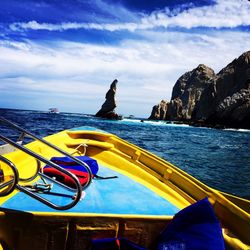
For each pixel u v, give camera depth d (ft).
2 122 10.28
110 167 18.62
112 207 11.98
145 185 15.76
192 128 237.45
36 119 189.47
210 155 77.20
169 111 435.53
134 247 9.59
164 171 17.21
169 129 205.05
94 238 10.29
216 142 120.37
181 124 310.86
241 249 10.01
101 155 20.16
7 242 9.78
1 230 9.70
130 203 12.71
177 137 135.13
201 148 93.86
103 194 13.43
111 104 343.46
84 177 12.87
